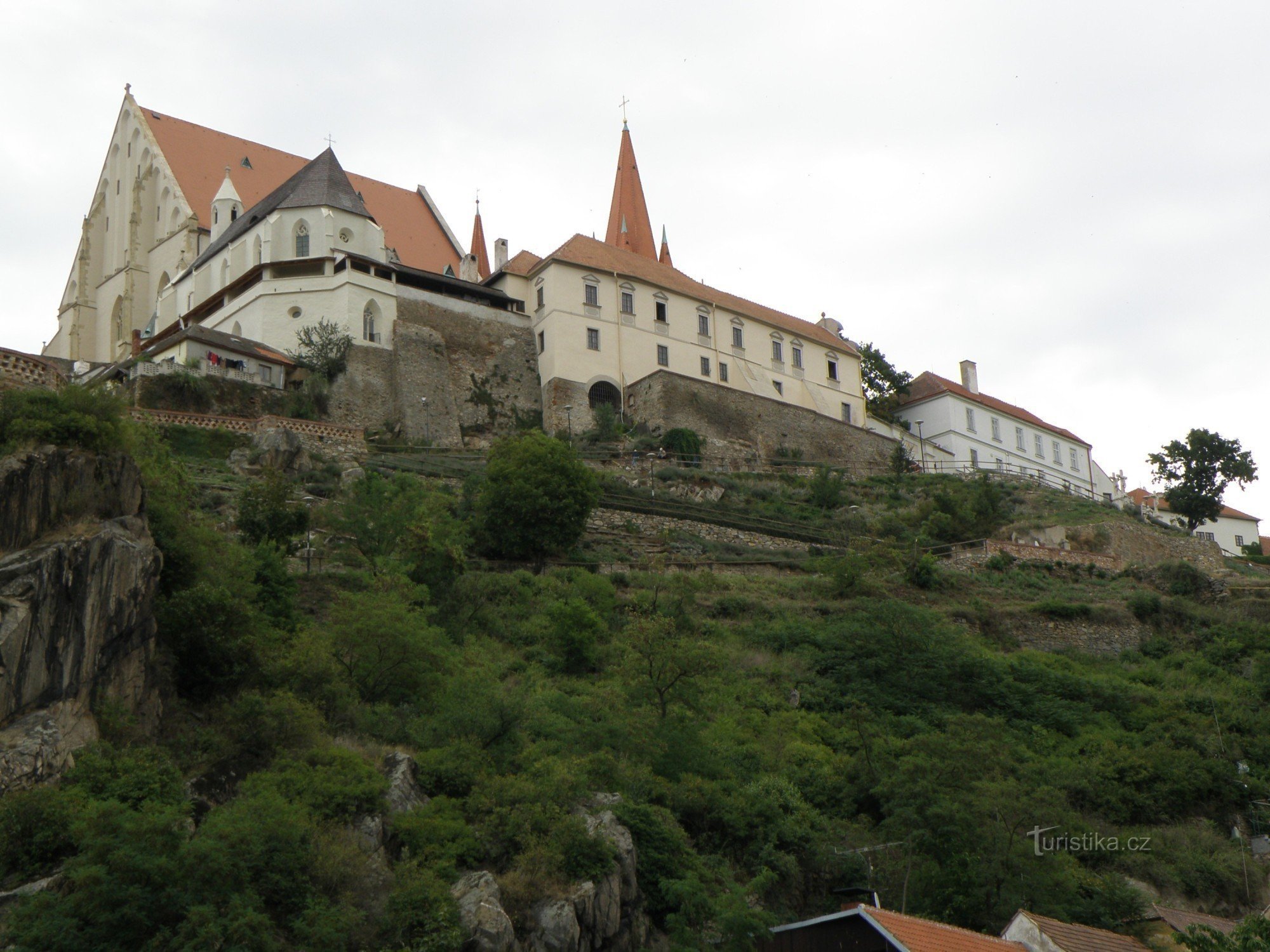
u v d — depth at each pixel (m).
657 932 34.16
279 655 39.38
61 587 31.50
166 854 26.98
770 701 52.12
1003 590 71.25
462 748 36.78
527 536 65.88
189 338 80.06
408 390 88.56
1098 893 38.94
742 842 39.59
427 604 52.06
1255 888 44.47
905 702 54.19
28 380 44.19
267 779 31.91
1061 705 56.09
